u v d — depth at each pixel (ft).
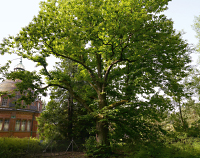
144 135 41.47
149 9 38.78
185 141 45.34
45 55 48.49
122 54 46.91
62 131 68.69
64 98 74.74
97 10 37.45
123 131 43.78
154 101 41.37
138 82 41.55
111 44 43.29
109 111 40.19
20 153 49.44
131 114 44.06
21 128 106.32
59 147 58.59
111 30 37.99
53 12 43.86
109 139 42.29
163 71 45.80
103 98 48.44
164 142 42.09
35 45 43.62
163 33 38.14
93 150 42.65
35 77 46.55
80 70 59.11
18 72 46.19
